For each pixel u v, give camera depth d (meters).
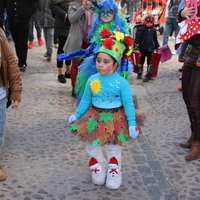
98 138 2.54
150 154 3.55
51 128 4.22
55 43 9.45
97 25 3.66
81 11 4.74
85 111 2.81
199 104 3.38
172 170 3.22
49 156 3.49
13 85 2.90
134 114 2.66
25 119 4.51
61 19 5.68
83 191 2.87
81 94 3.61
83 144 3.77
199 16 3.10
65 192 2.86
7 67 2.84
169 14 8.13
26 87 6.01
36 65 7.70
